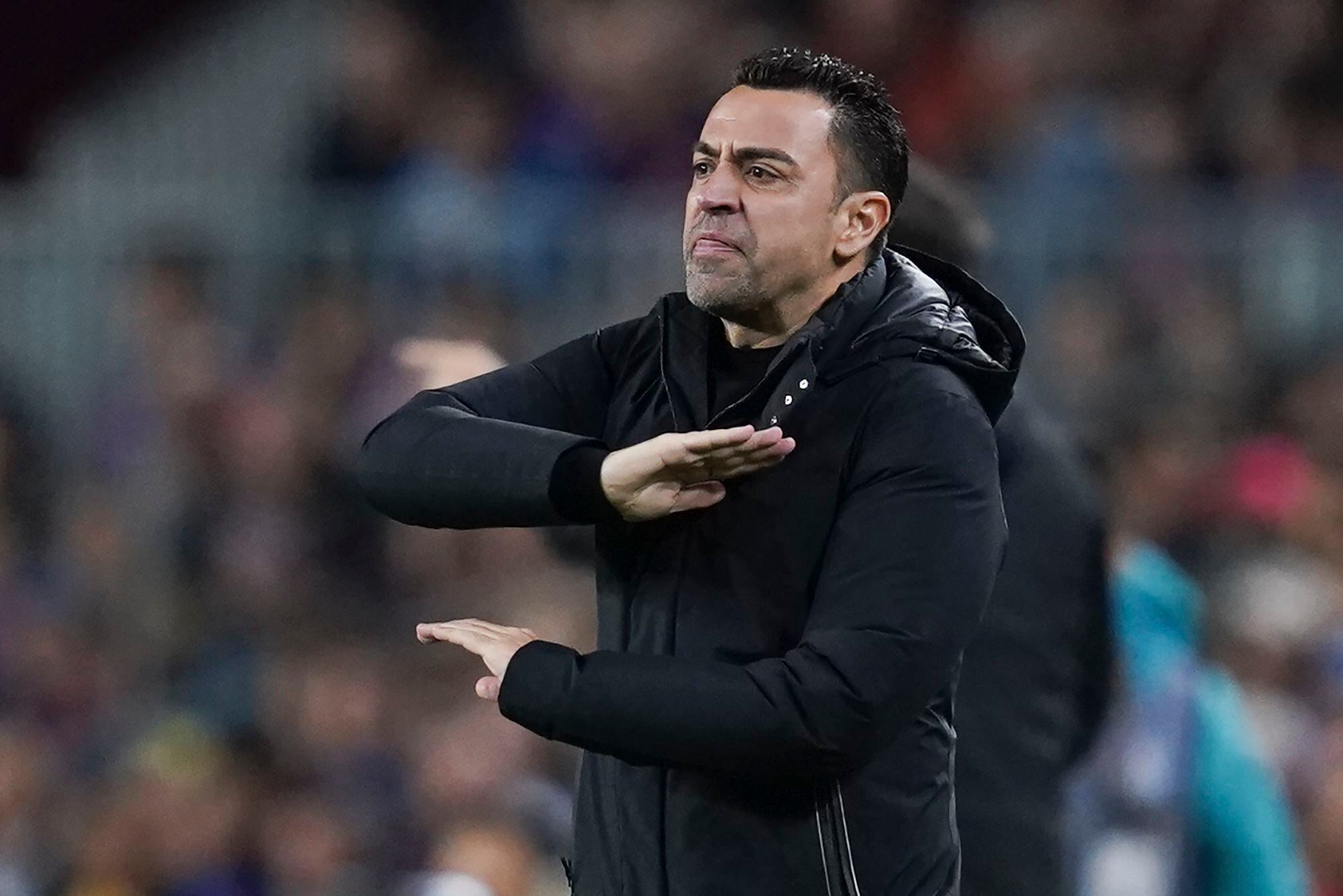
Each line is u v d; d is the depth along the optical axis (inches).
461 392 362.6
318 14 1254.3
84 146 1250.0
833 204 348.5
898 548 331.6
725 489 343.0
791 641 340.5
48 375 1013.8
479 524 346.9
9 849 812.0
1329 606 861.2
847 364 345.1
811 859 338.6
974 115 1110.4
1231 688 569.9
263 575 928.3
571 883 360.2
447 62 1132.5
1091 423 943.0
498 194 1035.9
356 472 358.6
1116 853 525.7
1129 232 1008.2
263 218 1018.1
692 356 357.4
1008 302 995.3
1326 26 1160.8
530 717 330.0
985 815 422.9
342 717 808.3
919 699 329.4
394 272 1011.3
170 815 782.5
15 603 951.0
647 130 1111.6
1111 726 495.8
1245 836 536.7
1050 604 430.9
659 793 344.8
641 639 346.3
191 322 1006.4
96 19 1263.5
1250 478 929.5
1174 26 1143.0
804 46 1149.1
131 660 927.7
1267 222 1015.6
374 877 757.3
